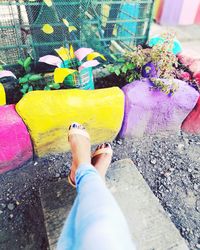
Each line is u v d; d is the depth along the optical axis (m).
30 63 2.04
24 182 1.79
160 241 1.47
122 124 2.00
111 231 0.89
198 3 3.67
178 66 2.21
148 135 2.19
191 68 2.18
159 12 3.69
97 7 1.95
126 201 1.65
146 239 1.47
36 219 1.60
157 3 3.65
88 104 1.73
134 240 1.46
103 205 0.97
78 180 1.17
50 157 1.95
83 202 1.00
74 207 1.08
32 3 1.74
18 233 1.54
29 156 1.85
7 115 1.63
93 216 0.93
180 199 1.77
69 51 1.91
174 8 3.61
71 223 1.04
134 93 1.86
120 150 2.05
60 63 1.82
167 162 2.00
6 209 1.64
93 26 2.04
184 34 3.53
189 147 2.14
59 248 1.04
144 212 1.60
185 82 2.03
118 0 1.96
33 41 1.94
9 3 1.70
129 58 2.07
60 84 2.01
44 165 1.90
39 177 1.82
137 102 1.86
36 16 1.83
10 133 1.63
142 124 2.04
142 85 1.89
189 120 2.19
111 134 2.03
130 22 2.10
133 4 2.02
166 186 1.84
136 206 1.62
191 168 1.97
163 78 1.92
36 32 1.90
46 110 1.65
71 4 1.84
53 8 1.82
